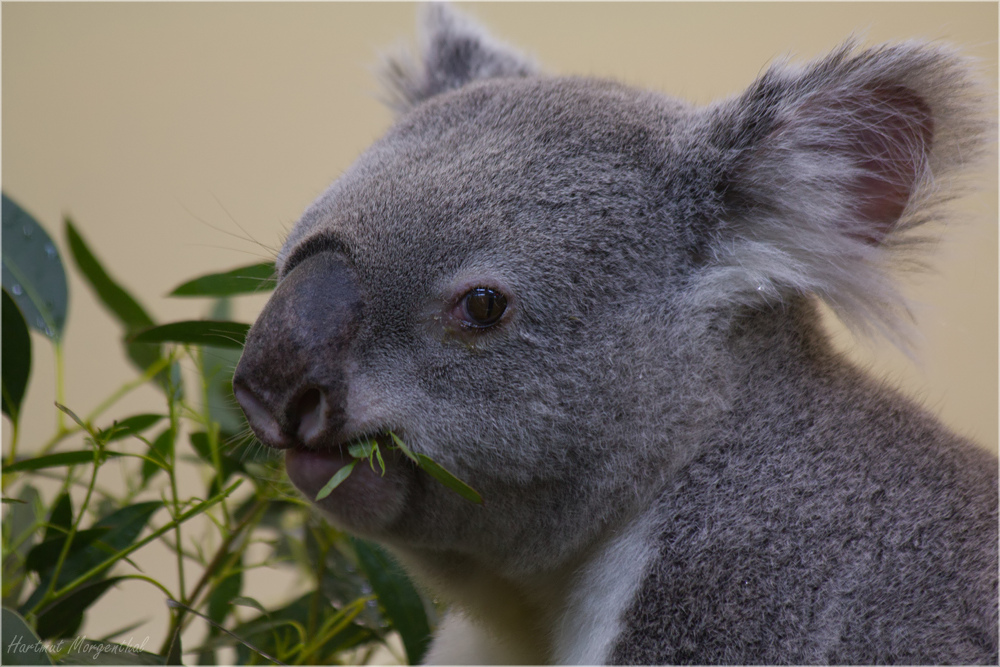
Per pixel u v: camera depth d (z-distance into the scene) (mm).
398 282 1592
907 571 1587
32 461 1626
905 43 1614
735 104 1626
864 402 1616
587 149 1617
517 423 1593
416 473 1599
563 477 1601
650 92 1664
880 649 1579
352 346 1588
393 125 1660
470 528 1608
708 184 1620
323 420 1584
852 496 1597
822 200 1616
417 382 1589
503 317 1592
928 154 1612
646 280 1607
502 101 1639
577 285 1599
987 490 1605
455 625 1689
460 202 1602
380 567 1657
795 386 1614
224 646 1657
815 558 1590
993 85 1607
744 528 1597
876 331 1619
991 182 1609
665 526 1602
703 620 1590
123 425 1658
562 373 1595
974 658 1576
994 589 1584
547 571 1621
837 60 1622
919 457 1607
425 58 1750
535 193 1605
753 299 1615
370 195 1608
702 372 1607
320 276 1595
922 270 1618
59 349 1679
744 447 1606
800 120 1620
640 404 1602
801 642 1583
